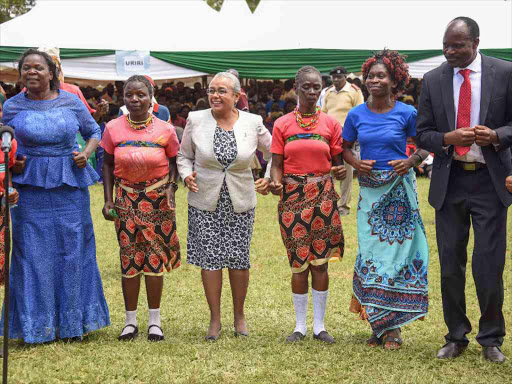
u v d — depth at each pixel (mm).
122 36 15336
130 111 5016
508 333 5184
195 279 7016
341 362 4520
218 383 4176
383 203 4879
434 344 4949
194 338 5141
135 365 4453
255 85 18625
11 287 4898
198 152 5074
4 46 14477
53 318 4914
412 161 4770
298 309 5129
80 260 4992
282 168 5102
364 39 15508
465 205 4547
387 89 4840
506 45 15258
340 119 10891
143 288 6684
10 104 4941
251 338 5098
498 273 4488
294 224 5016
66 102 5000
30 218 4883
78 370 4387
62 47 14516
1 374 4281
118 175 5047
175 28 15867
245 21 16906
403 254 4828
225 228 5133
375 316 4824
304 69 4957
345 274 7137
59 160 4914
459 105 4477
